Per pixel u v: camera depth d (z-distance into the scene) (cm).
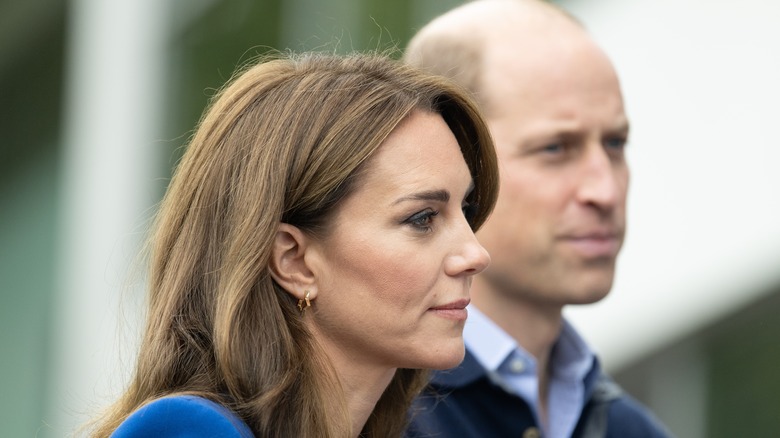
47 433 2475
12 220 2627
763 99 1739
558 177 1090
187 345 793
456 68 1141
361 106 784
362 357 802
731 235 1816
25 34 2589
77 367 2436
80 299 2469
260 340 777
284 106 797
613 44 1892
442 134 799
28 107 2611
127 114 2420
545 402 1159
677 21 1817
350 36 1980
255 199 782
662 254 1905
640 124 1881
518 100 1101
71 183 2511
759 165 1764
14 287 2634
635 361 1998
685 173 1848
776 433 1852
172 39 2342
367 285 778
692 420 1966
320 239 781
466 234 793
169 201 832
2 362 2614
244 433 752
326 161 775
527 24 1135
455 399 1066
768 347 1858
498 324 1105
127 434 743
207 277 798
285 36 2095
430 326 784
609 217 1094
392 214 775
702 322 1902
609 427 1207
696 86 1809
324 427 780
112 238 2430
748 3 1742
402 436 935
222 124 815
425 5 1920
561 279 1087
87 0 2469
